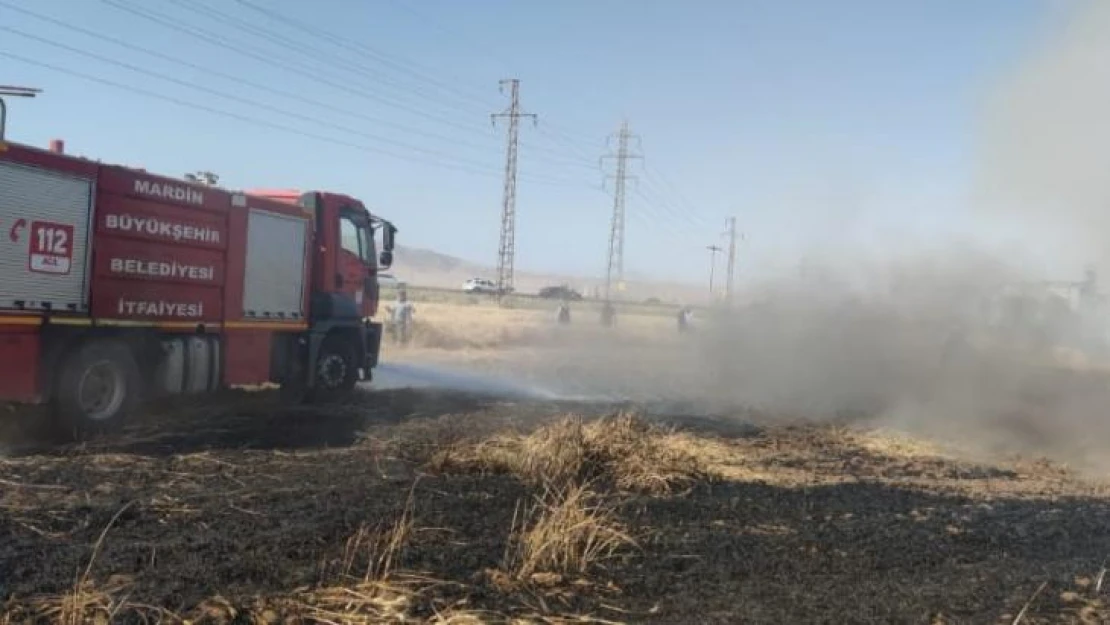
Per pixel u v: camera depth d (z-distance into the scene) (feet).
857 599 16.43
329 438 32.17
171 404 39.78
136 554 16.79
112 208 31.60
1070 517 24.31
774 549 19.39
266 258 39.68
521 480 24.98
